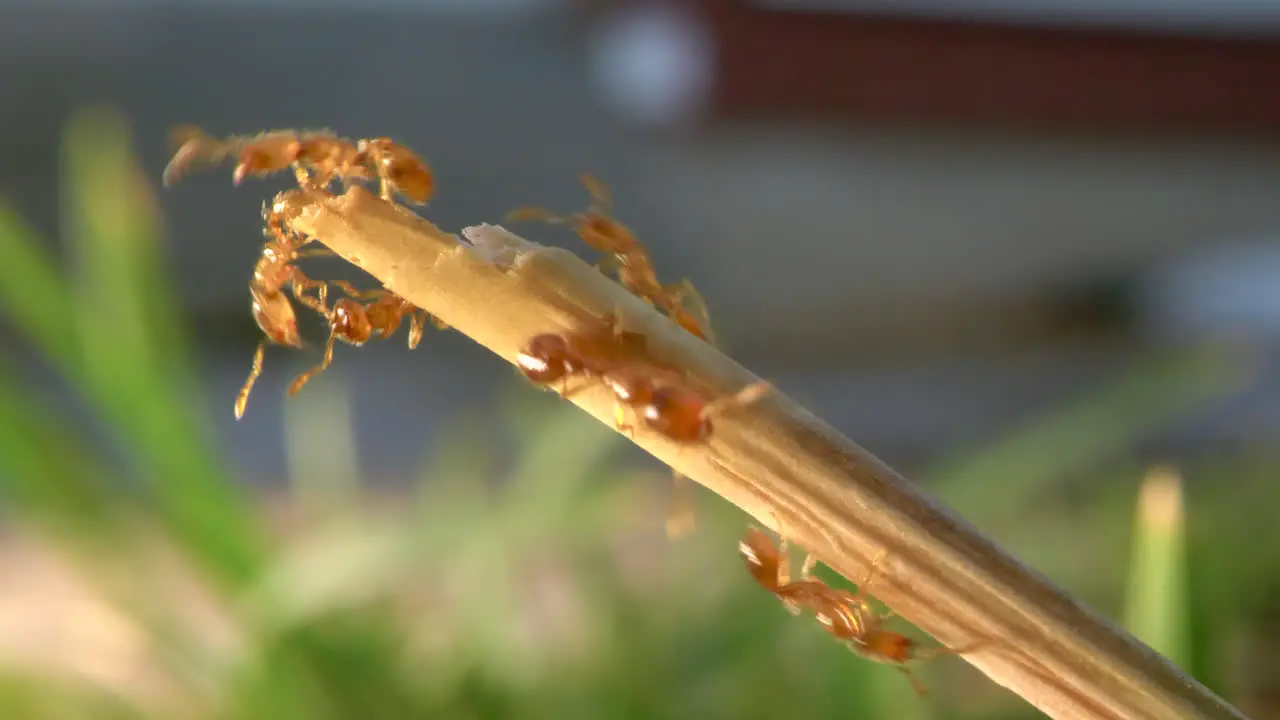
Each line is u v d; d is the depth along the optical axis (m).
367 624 0.08
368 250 0.05
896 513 0.05
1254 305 0.20
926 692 0.06
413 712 0.08
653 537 0.10
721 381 0.05
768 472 0.05
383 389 0.18
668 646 0.08
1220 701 0.05
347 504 0.11
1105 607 0.09
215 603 0.08
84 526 0.08
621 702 0.08
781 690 0.08
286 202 0.05
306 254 0.05
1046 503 0.11
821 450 0.05
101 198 0.08
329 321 0.05
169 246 0.18
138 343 0.08
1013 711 0.07
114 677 0.08
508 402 0.14
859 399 0.19
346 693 0.07
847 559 0.05
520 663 0.08
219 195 0.19
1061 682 0.05
